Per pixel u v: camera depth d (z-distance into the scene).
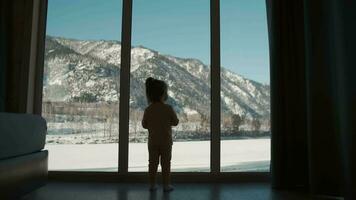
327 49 2.27
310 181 2.22
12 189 1.72
